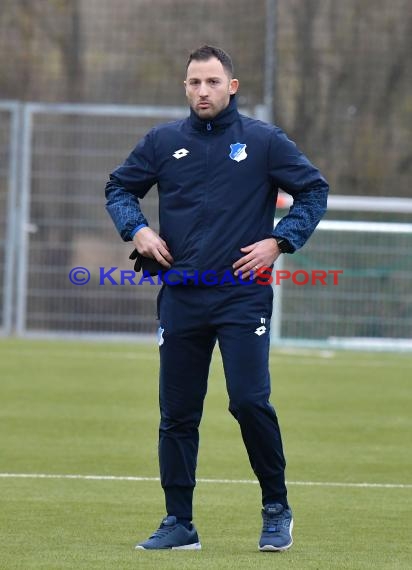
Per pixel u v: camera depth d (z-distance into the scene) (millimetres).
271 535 21219
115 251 63875
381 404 42844
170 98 77438
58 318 63969
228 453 32500
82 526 23406
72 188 63812
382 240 64688
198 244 20797
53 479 28484
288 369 53062
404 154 81312
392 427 37688
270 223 21156
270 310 20984
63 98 80250
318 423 38250
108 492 27000
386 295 64562
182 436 21500
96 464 30547
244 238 20828
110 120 63781
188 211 20922
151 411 40031
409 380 49969
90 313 63938
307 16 80938
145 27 77438
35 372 49594
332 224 64125
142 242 20953
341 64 81000
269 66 60656
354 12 80938
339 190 81312
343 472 30078
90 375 49062
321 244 64688
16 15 80625
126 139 63781
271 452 21000
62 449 32625
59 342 62312
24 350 57875
